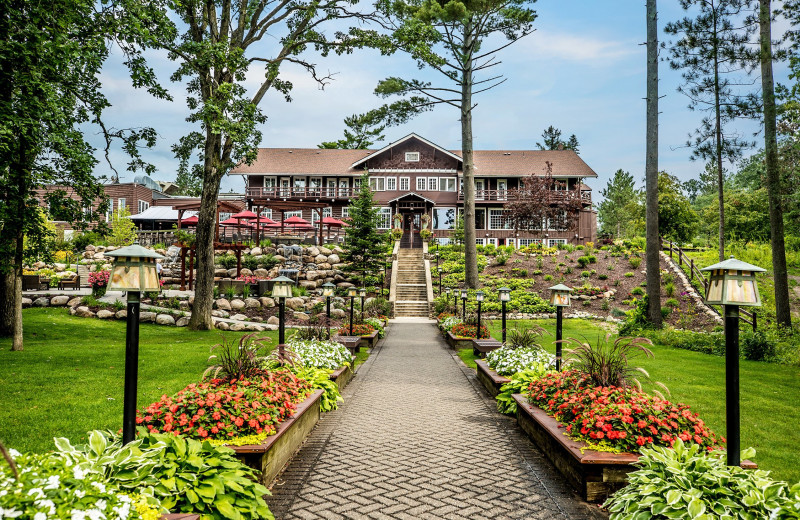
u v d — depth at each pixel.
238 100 15.30
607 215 69.56
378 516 4.05
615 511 3.60
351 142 63.16
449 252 37.72
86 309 19.39
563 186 47.22
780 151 15.67
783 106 14.96
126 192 48.44
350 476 4.97
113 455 3.09
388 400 8.58
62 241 33.94
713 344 14.62
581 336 17.55
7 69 10.87
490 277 31.16
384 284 31.03
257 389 5.30
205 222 17.80
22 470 2.38
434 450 5.83
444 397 8.84
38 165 12.52
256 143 16.31
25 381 8.97
